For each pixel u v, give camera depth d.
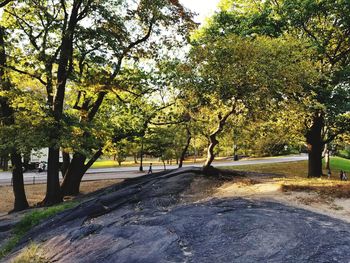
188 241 8.26
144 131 24.09
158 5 19.75
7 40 20.84
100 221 11.90
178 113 22.19
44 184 33.16
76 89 22.08
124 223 10.63
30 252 10.70
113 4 20.66
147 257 7.83
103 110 25.97
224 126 17.95
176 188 14.89
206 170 16.92
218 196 13.38
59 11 22.27
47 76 19.98
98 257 8.59
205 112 16.30
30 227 15.28
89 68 23.02
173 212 10.71
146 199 13.75
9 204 26.03
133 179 20.34
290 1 21.61
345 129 23.78
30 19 22.23
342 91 20.67
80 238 10.47
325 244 7.28
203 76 14.81
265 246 7.45
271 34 21.64
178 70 15.95
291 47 16.28
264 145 33.28
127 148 26.62
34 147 17.53
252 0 25.27
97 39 20.02
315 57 21.22
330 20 23.22
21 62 20.00
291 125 23.03
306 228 8.29
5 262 11.03
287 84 15.19
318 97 20.56
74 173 25.52
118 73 22.14
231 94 14.65
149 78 21.62
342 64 23.72
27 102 18.86
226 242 7.86
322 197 12.07
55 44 22.69
